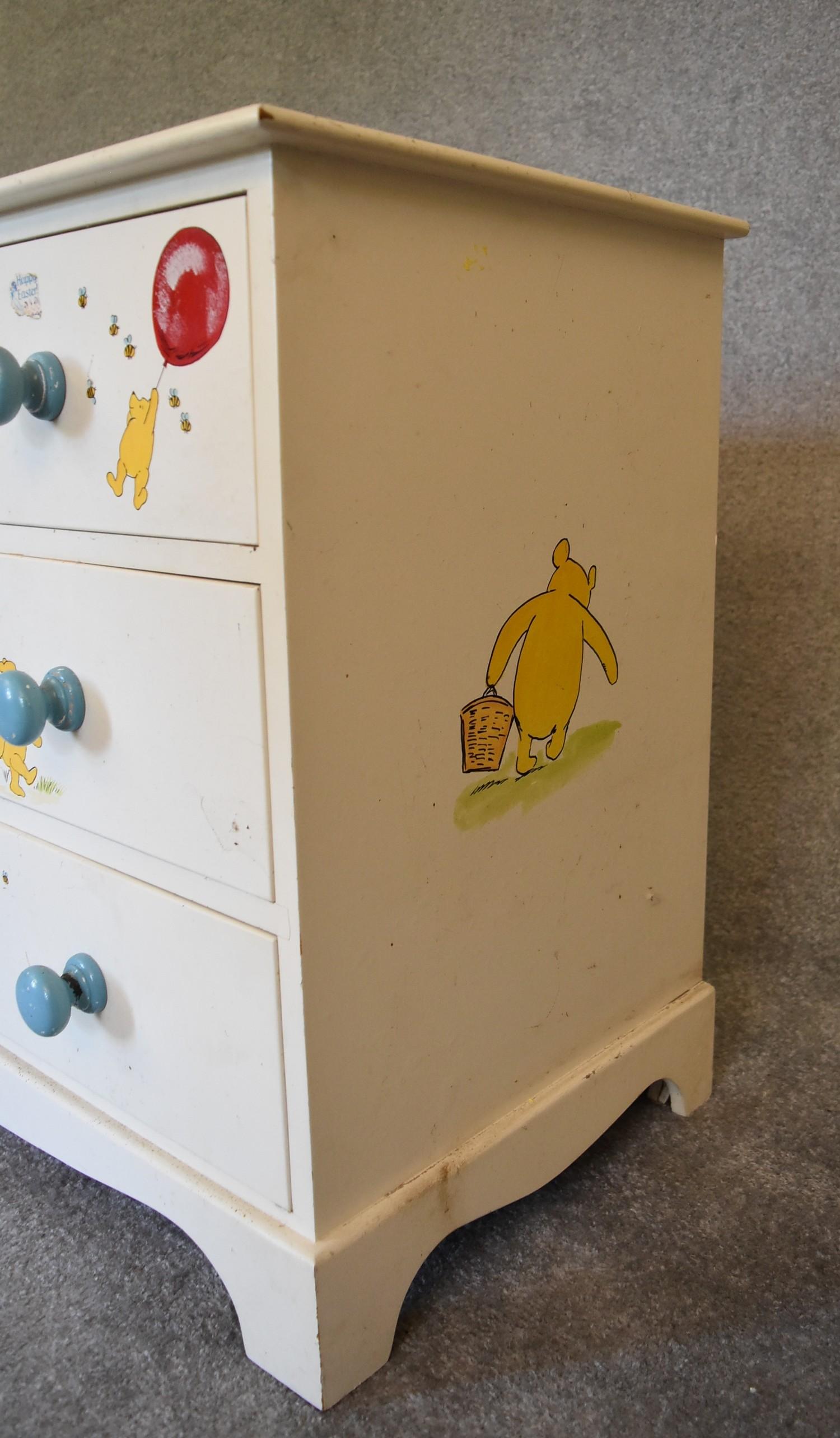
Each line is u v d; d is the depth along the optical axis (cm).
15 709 63
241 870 60
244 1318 67
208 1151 68
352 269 54
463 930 69
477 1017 71
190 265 53
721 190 99
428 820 65
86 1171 78
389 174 55
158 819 64
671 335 75
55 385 61
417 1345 69
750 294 101
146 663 62
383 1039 65
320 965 60
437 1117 70
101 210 57
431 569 62
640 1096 94
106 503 61
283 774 57
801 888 110
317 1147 62
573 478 70
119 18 123
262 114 47
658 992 88
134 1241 77
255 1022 62
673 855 87
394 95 111
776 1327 69
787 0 92
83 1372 67
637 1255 76
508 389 64
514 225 62
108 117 129
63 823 71
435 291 58
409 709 62
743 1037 102
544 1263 75
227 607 56
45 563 66
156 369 56
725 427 105
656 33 98
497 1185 74
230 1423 64
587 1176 84
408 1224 68
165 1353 68
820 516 102
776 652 107
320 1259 62
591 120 103
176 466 57
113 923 70
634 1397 65
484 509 64
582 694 75
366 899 62
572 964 79
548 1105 77
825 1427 63
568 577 71
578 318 68
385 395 57
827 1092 94
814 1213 79
